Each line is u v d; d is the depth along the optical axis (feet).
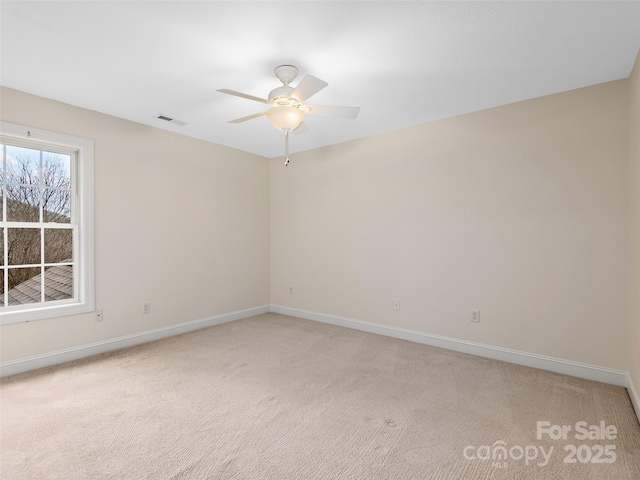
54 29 6.74
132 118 11.73
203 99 10.13
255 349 11.65
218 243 14.89
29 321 9.77
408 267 12.61
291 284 16.49
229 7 6.08
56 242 10.66
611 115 8.87
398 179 12.84
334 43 7.22
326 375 9.52
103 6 6.05
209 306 14.56
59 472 5.56
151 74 8.63
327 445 6.34
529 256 10.10
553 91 9.53
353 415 7.40
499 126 10.59
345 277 14.47
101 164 11.20
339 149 14.58
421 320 12.33
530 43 7.20
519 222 10.25
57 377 9.29
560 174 9.59
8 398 8.06
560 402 7.95
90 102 10.36
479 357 10.89
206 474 5.54
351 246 14.24
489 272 10.82
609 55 7.64
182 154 13.51
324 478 5.49
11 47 7.39
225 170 15.11
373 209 13.55
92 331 11.02
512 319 10.41
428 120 11.91
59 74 8.61
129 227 11.93
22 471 5.57
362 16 6.32
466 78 8.77
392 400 8.07
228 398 8.15
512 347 10.41
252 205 16.40
